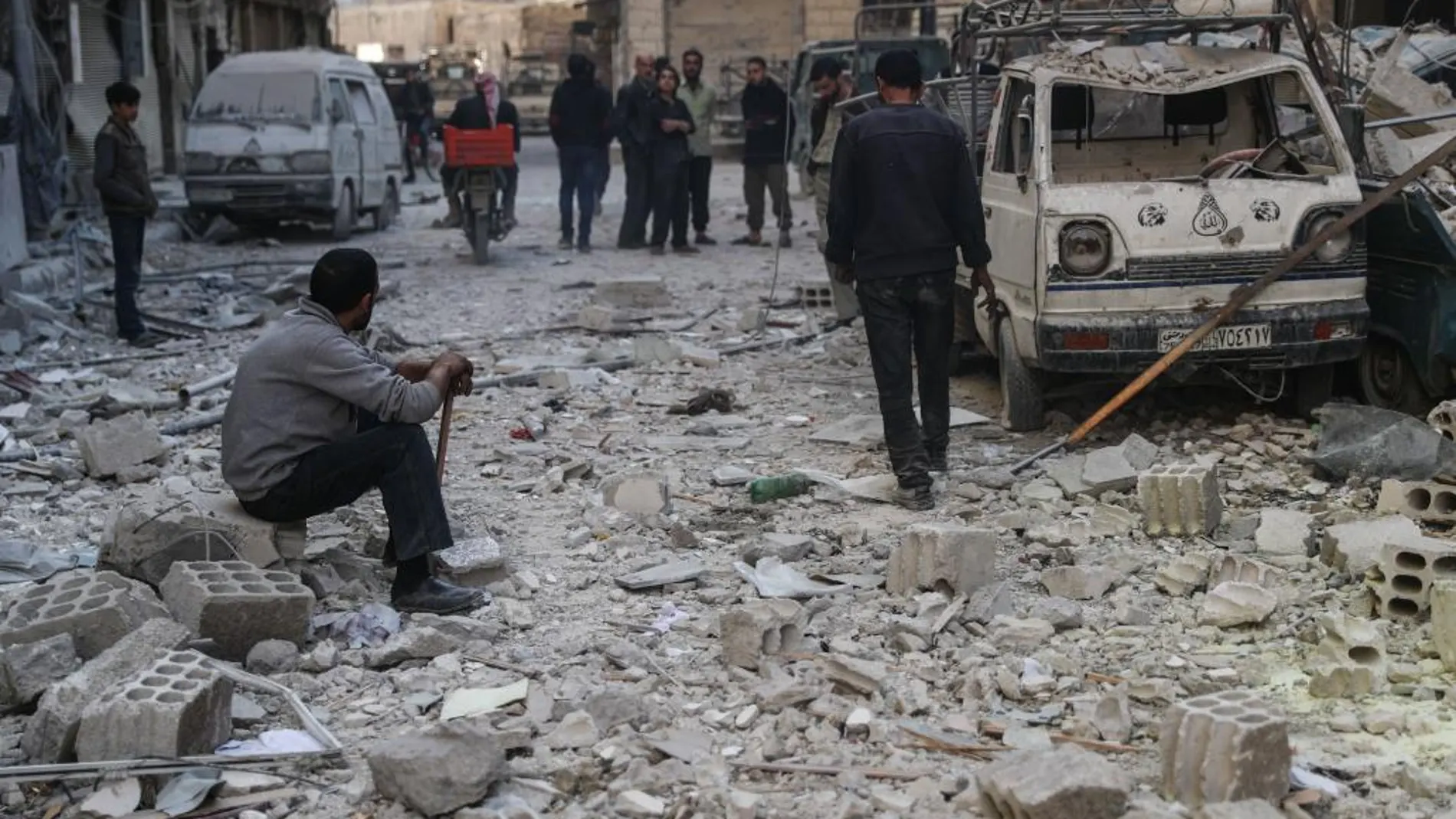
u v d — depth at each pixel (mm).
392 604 5914
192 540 5902
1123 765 4492
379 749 4352
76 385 10836
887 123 7156
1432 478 6914
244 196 19766
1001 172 9172
